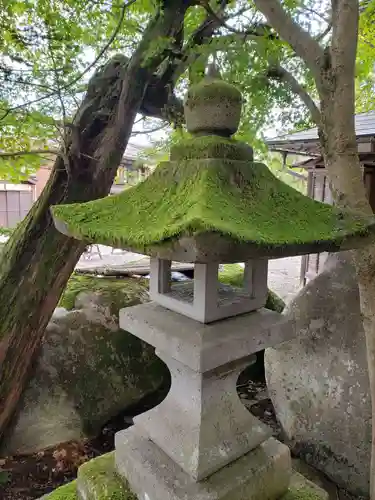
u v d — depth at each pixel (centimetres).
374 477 142
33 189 696
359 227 80
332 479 176
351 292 179
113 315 246
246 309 99
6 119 165
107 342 238
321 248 75
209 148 82
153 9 174
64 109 168
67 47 161
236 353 89
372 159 278
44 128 170
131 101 179
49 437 209
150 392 244
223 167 79
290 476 112
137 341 246
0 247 268
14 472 193
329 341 183
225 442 101
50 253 188
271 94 158
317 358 186
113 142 183
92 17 173
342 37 111
